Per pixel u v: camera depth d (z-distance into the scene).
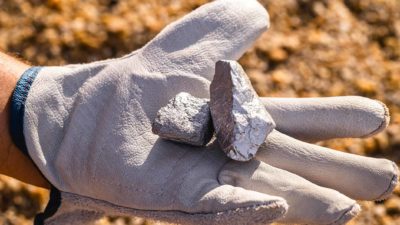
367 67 0.86
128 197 0.52
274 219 0.47
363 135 0.53
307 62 0.86
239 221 0.48
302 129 0.54
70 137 0.53
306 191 0.50
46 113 0.54
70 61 0.85
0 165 0.55
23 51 0.85
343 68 0.86
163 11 0.88
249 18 0.56
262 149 0.52
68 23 0.87
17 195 0.77
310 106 0.54
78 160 0.53
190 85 0.54
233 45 0.55
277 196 0.50
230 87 0.50
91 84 0.54
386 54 0.89
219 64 0.51
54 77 0.54
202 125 0.51
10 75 0.54
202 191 0.50
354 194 0.52
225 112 0.50
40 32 0.86
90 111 0.53
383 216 0.76
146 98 0.53
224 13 0.55
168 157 0.52
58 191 0.54
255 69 0.85
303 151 0.52
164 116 0.51
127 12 0.88
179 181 0.51
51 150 0.53
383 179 0.51
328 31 0.89
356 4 0.91
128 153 0.52
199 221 0.49
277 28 0.88
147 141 0.52
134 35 0.86
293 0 0.90
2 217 0.76
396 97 0.84
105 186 0.52
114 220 0.76
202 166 0.51
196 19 0.55
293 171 0.52
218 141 0.51
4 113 0.53
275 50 0.86
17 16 0.88
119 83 0.53
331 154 0.52
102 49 0.85
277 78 0.84
